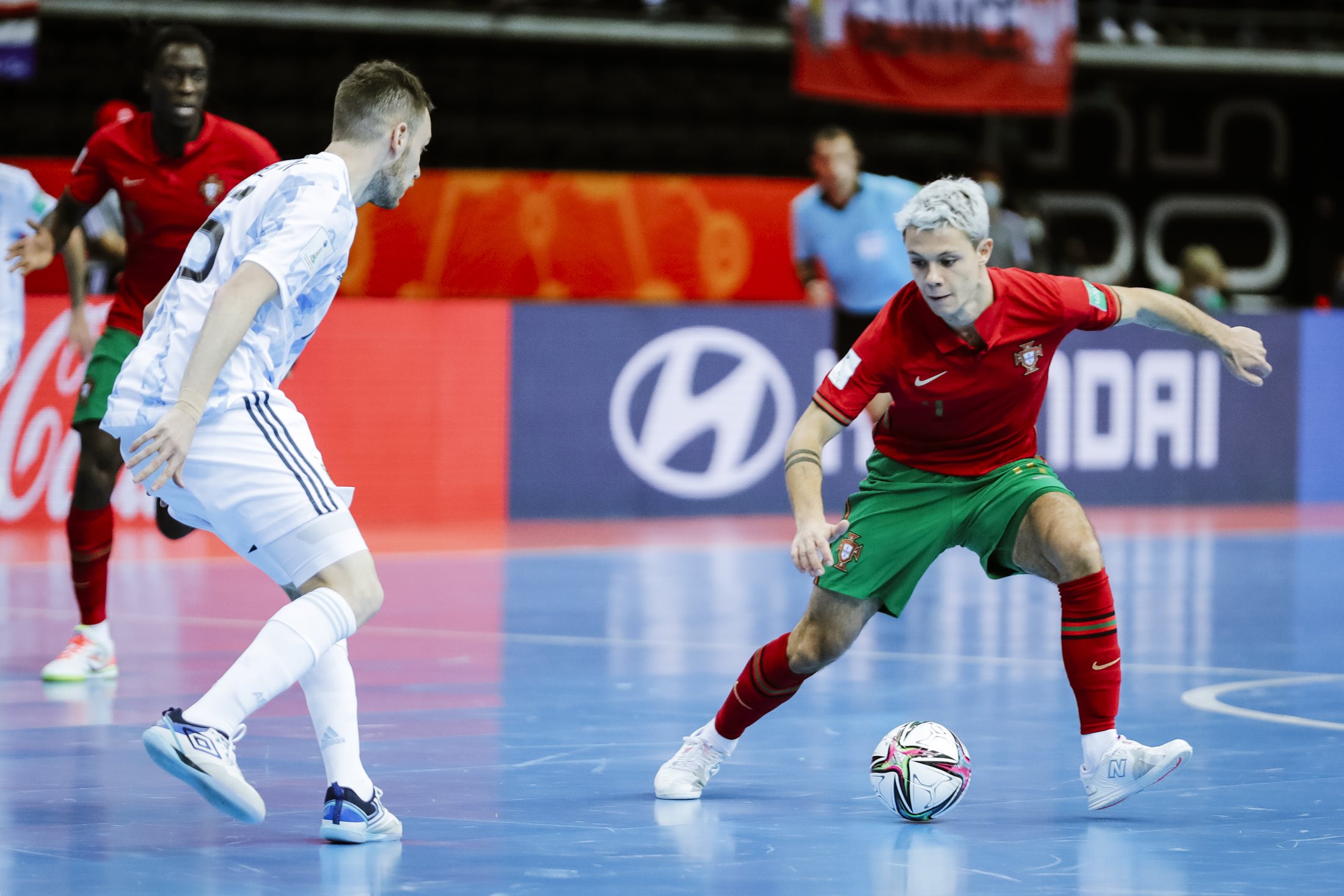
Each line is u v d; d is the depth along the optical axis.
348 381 42.88
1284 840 15.05
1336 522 48.22
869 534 16.36
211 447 13.90
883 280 37.28
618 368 46.44
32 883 13.18
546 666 24.45
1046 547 16.00
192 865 13.77
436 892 12.97
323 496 14.16
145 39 31.92
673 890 13.14
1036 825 15.63
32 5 48.47
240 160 23.53
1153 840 15.02
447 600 31.42
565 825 15.38
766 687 16.39
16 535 39.56
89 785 16.78
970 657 25.83
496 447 45.19
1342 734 20.17
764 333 48.12
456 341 44.38
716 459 47.69
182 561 36.38
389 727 20.00
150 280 23.45
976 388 15.96
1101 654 15.93
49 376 40.47
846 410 16.05
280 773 17.53
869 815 15.96
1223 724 20.72
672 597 32.22
